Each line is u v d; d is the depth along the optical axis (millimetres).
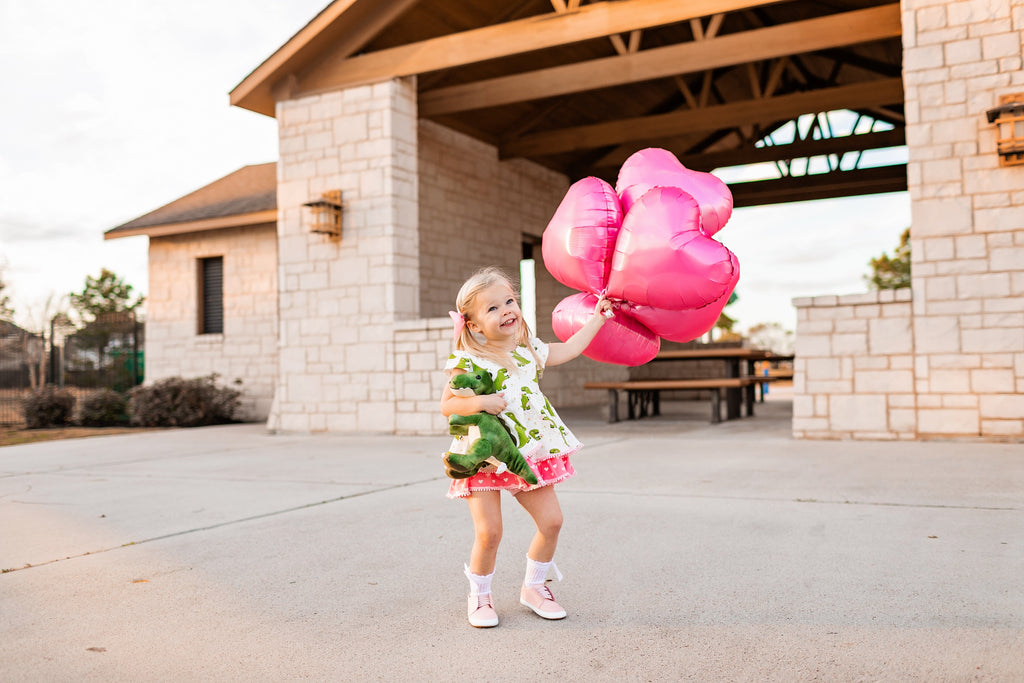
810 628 2400
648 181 3348
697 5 8922
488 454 2338
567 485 5328
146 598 2945
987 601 2604
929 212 7629
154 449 8938
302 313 10828
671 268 2895
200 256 14867
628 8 9219
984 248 7430
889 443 7449
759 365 16844
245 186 16266
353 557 3504
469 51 9914
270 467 6957
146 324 15258
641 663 2168
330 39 10609
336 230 10492
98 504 5137
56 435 11586
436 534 3924
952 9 7605
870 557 3221
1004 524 3766
